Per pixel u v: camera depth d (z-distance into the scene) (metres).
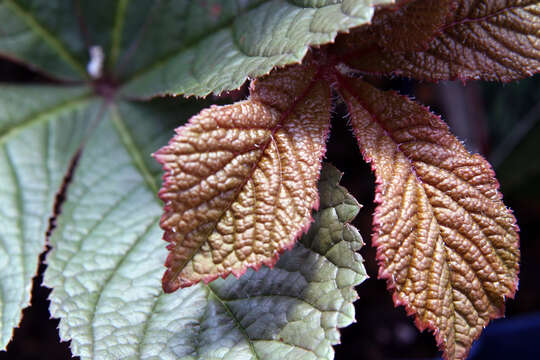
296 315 0.40
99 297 0.42
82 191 0.47
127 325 0.41
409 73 0.42
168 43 0.49
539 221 0.69
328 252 0.41
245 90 0.43
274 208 0.39
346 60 0.42
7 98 0.51
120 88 0.52
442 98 0.66
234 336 0.41
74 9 0.52
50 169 0.49
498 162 0.66
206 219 0.38
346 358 0.65
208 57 0.45
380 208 0.40
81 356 0.41
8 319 0.43
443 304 0.39
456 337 0.39
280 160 0.39
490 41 0.41
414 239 0.40
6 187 0.48
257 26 0.43
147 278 0.43
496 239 0.40
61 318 0.42
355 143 0.70
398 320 0.67
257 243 0.38
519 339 0.62
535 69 0.41
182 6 0.48
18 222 0.47
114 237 0.45
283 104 0.40
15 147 0.50
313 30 0.39
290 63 0.39
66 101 0.52
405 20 0.41
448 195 0.40
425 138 0.41
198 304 0.42
